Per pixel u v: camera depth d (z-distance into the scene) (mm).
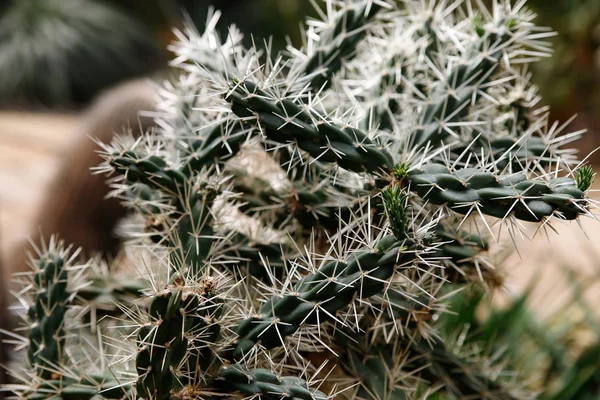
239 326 994
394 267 957
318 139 996
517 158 1052
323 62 1097
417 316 1046
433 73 1120
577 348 1813
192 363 981
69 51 6961
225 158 1069
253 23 7008
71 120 5449
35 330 1077
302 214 1089
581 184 945
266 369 1004
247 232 1111
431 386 1186
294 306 979
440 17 1127
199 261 1037
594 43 4656
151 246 1108
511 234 981
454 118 1081
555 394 1646
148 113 1150
